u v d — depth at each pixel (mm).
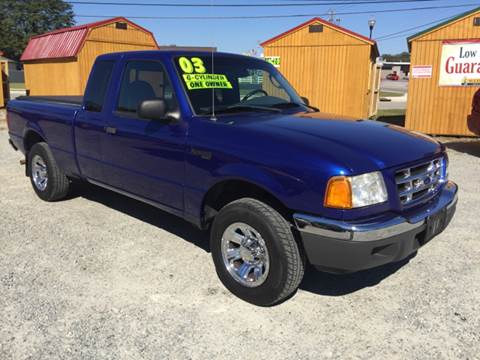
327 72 14922
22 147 6348
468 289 3795
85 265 4180
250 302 3551
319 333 3186
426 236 3410
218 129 3688
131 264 4211
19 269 4082
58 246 4602
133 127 4359
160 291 3729
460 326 3270
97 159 4953
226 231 3623
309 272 4094
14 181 7145
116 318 3334
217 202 3934
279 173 3223
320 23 14633
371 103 16797
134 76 4523
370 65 14984
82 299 3584
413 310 3480
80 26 16875
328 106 15141
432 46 12344
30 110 6000
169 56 4230
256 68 4719
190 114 3932
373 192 3100
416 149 3516
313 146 3234
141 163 4352
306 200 3127
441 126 12680
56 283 3834
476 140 12055
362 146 3295
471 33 11844
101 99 4871
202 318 3352
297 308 3498
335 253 3072
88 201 6082
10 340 3059
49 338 3086
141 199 4535
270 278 3348
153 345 3031
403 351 2998
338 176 3014
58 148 5582
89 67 16188
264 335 3156
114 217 5465
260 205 3381
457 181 7414
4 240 4742
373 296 3684
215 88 4207
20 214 5562
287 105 4594
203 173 3717
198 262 4266
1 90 19578
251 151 3398
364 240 3002
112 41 16656
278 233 3260
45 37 18750
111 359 2889
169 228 5117
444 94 12477
